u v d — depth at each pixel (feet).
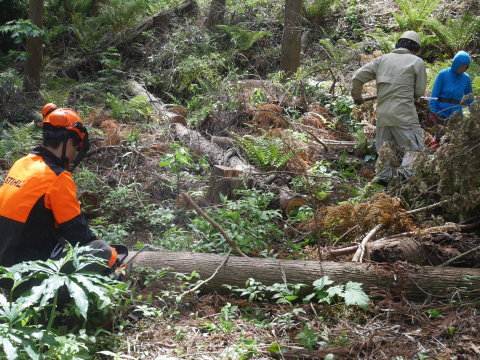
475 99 16.08
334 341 11.31
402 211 15.40
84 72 40.11
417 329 11.93
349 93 30.53
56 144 11.37
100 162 23.06
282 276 13.21
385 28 41.70
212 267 13.53
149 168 21.68
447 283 12.98
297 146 22.76
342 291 12.78
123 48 40.91
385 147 18.58
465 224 15.79
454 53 37.65
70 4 48.24
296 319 12.47
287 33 33.12
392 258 13.69
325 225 16.21
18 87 31.58
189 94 34.81
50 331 10.32
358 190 19.71
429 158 17.12
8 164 22.06
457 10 41.68
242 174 19.33
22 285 11.32
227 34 40.50
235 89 29.66
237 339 11.47
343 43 37.93
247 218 17.40
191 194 19.29
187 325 12.15
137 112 28.94
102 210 18.45
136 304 12.70
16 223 10.89
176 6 43.73
